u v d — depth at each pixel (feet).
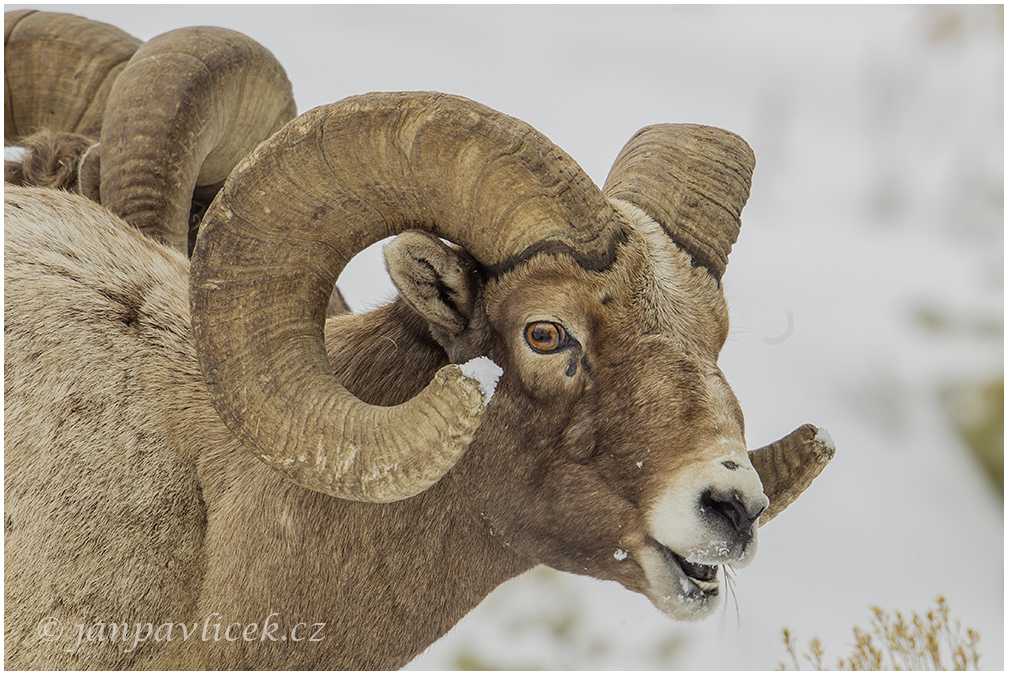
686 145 47.03
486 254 42.22
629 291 41.65
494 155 39.96
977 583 104.78
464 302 43.68
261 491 45.78
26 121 71.00
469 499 45.65
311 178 40.32
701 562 40.14
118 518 45.57
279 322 41.29
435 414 39.24
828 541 111.14
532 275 41.65
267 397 41.09
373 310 50.57
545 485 44.04
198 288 40.86
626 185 46.19
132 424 46.93
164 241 59.00
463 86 238.68
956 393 130.93
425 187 41.24
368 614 46.34
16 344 46.62
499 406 44.19
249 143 66.39
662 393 41.16
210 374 41.45
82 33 69.41
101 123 69.05
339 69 239.91
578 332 41.73
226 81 61.00
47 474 45.52
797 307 153.99
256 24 262.06
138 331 49.11
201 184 68.08
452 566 46.75
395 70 243.60
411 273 42.65
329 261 42.16
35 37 68.95
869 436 126.31
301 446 40.73
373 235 42.75
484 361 41.32
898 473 121.29
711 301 44.04
